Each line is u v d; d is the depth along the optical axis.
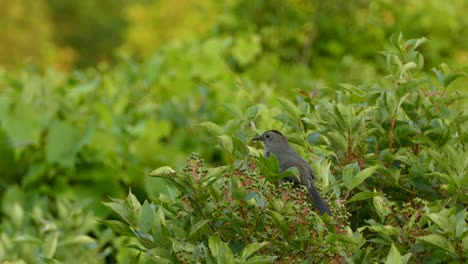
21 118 13.45
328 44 23.00
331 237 5.74
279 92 20.39
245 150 6.99
